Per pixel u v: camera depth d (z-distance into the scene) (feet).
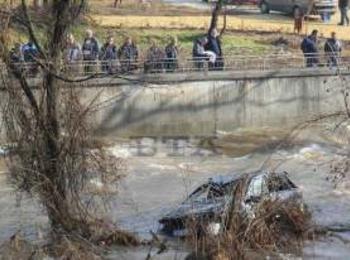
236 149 113.50
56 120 62.80
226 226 61.52
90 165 63.93
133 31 148.36
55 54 62.80
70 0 63.21
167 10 181.37
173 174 98.48
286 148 111.34
